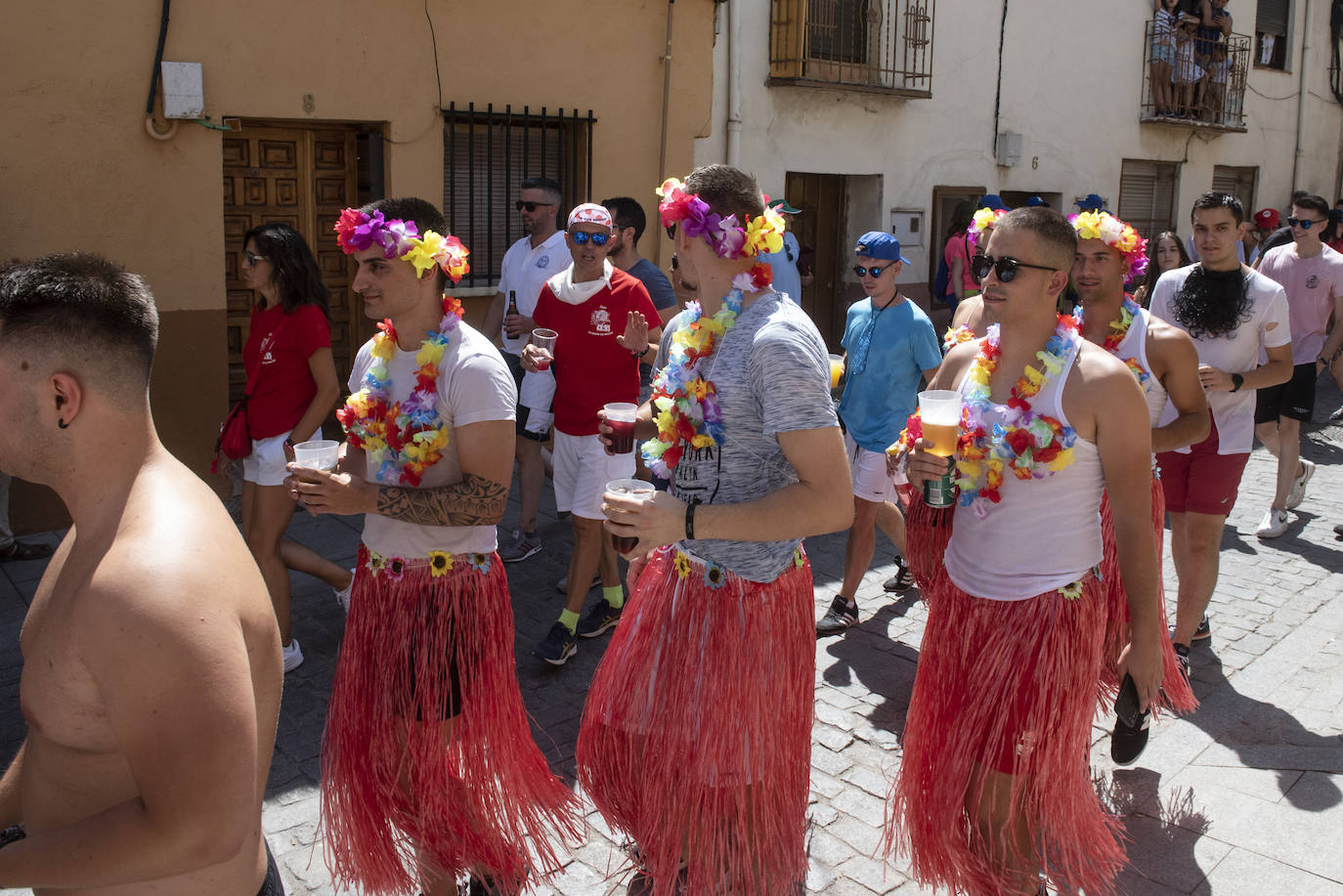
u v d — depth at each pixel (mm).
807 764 2701
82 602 1479
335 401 4363
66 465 1593
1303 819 3463
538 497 5996
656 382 2676
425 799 2738
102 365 1568
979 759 2762
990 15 12695
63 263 1604
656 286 5645
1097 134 14453
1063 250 2809
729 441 2514
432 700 2730
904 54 11695
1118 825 3229
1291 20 17234
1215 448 4438
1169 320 5008
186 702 1438
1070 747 2734
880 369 4871
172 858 1446
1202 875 3178
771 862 2633
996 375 2941
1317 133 18219
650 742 2615
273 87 6672
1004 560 2805
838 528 2393
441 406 2811
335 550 6102
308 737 3992
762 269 2549
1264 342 4664
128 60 6117
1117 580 3598
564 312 4742
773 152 10828
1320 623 5141
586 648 4812
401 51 7191
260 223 7344
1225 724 4125
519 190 8133
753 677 2539
